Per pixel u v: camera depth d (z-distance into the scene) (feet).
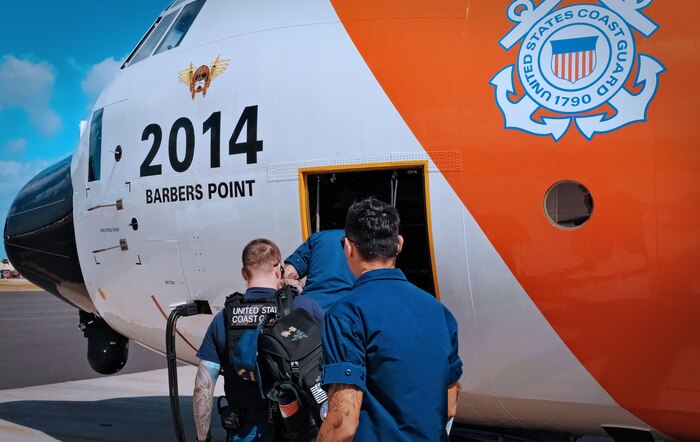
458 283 12.67
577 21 11.86
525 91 12.09
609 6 11.71
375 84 13.26
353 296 7.66
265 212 14.37
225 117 14.94
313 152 13.71
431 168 12.61
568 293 11.88
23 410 26.71
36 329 67.56
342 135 13.42
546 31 12.05
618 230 11.43
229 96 14.96
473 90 12.46
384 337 7.40
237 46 15.25
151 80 16.87
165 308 17.17
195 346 17.60
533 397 12.88
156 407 27.35
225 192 14.88
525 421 13.73
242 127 14.62
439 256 12.70
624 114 11.39
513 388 12.98
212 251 15.37
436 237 12.65
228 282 15.38
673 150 11.12
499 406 13.50
